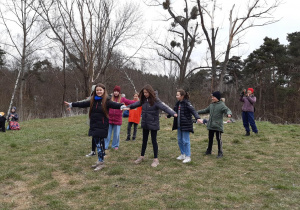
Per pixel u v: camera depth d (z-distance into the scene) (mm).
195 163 5520
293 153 6484
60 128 11242
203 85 34594
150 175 4754
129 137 8352
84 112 22594
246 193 3852
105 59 24688
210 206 3404
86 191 4000
